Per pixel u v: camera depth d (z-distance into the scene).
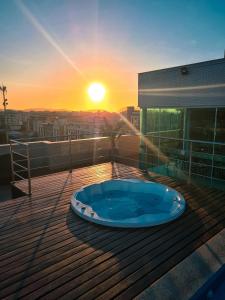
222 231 3.63
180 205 4.39
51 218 4.04
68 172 7.02
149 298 2.32
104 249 3.14
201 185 5.80
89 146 9.09
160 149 8.21
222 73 6.41
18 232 3.57
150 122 8.41
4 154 7.56
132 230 3.63
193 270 2.72
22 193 5.36
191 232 3.60
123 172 7.00
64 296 2.35
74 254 3.03
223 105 6.49
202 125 7.11
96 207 5.39
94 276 2.63
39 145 8.17
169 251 3.11
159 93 7.98
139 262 2.88
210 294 2.43
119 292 2.40
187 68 7.11
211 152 6.99
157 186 5.51
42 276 2.63
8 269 2.74
